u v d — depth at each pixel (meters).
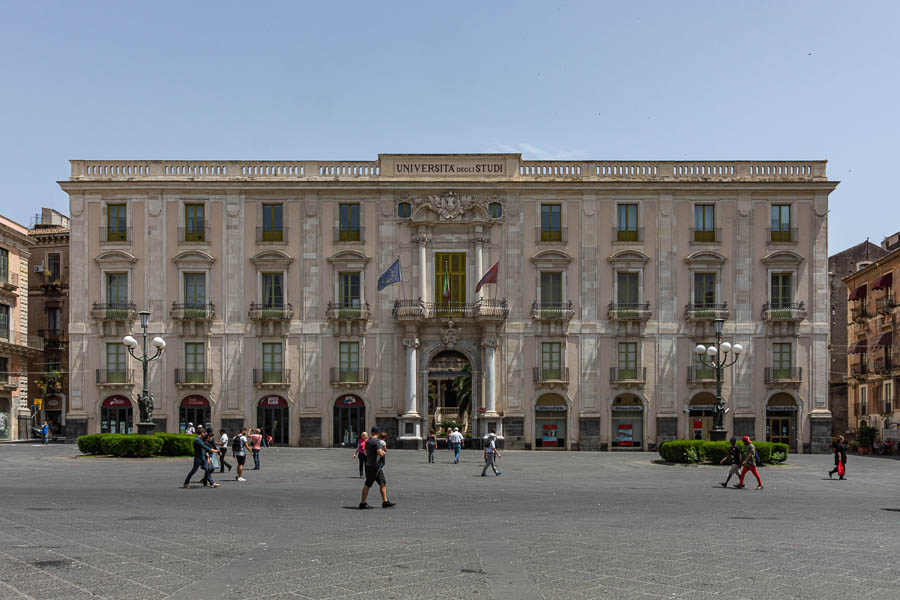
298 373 62.09
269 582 13.48
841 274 88.00
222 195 62.91
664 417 61.50
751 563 15.30
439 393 90.56
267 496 27.11
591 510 23.89
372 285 62.62
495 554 16.00
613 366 62.00
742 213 62.72
